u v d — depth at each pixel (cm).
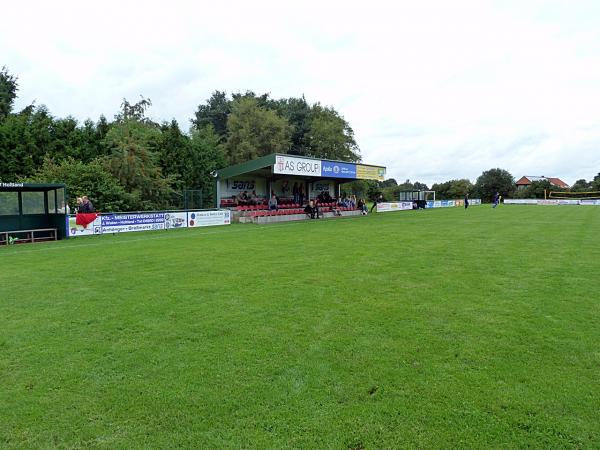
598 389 414
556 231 1962
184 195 3222
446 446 327
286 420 364
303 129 6719
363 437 339
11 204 1767
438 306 697
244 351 513
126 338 561
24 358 499
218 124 6719
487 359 485
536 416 367
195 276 948
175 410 382
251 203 3216
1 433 351
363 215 3722
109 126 3459
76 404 395
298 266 1063
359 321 623
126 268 1059
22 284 884
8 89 3897
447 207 5988
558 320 622
